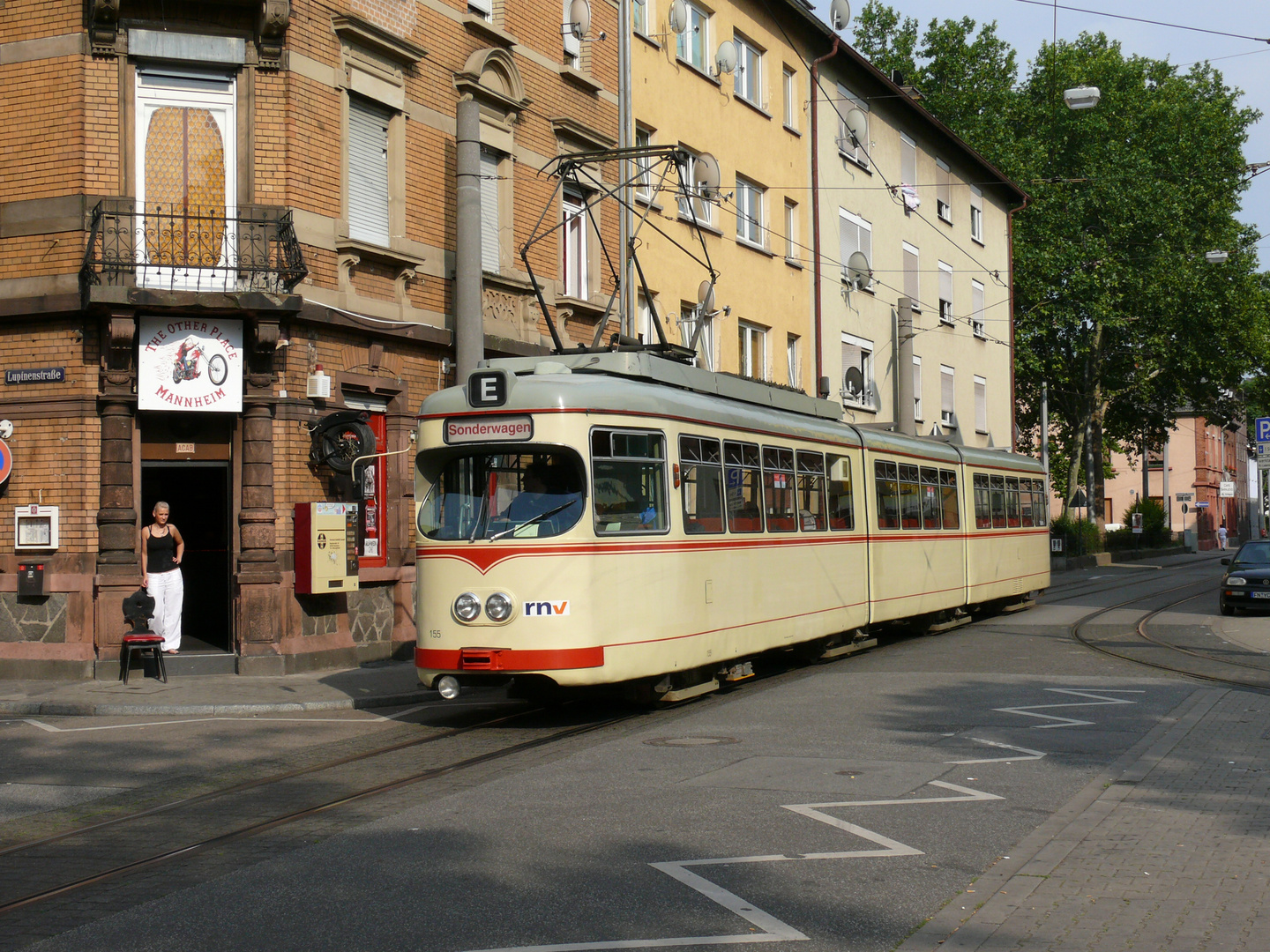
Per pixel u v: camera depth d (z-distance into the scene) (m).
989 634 21.03
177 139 16.05
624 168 24.02
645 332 24.81
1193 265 49.56
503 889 6.36
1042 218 48.69
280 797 8.93
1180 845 7.02
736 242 28.58
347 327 17.03
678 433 12.98
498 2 20.64
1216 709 12.26
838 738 10.82
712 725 11.69
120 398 15.54
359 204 17.64
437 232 19.00
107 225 15.44
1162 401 57.69
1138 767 9.36
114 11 15.42
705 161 25.56
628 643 11.98
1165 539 65.38
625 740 10.94
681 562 12.82
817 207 32.12
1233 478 93.75
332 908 6.09
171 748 11.06
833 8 32.44
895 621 19.44
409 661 17.80
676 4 26.09
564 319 22.06
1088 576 41.53
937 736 10.87
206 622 16.50
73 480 15.53
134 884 6.66
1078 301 48.53
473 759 10.24
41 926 5.92
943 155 41.25
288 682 15.16
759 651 14.52
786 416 16.12
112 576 15.43
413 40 18.52
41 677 15.43
